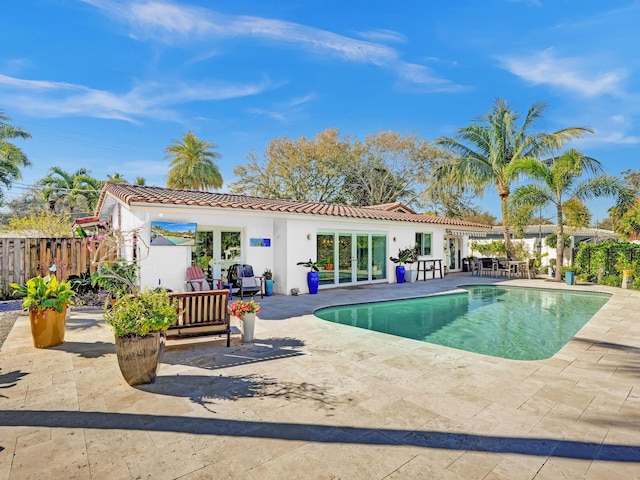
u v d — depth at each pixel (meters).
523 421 4.21
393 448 3.67
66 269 13.34
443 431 3.99
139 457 3.51
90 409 4.49
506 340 8.77
